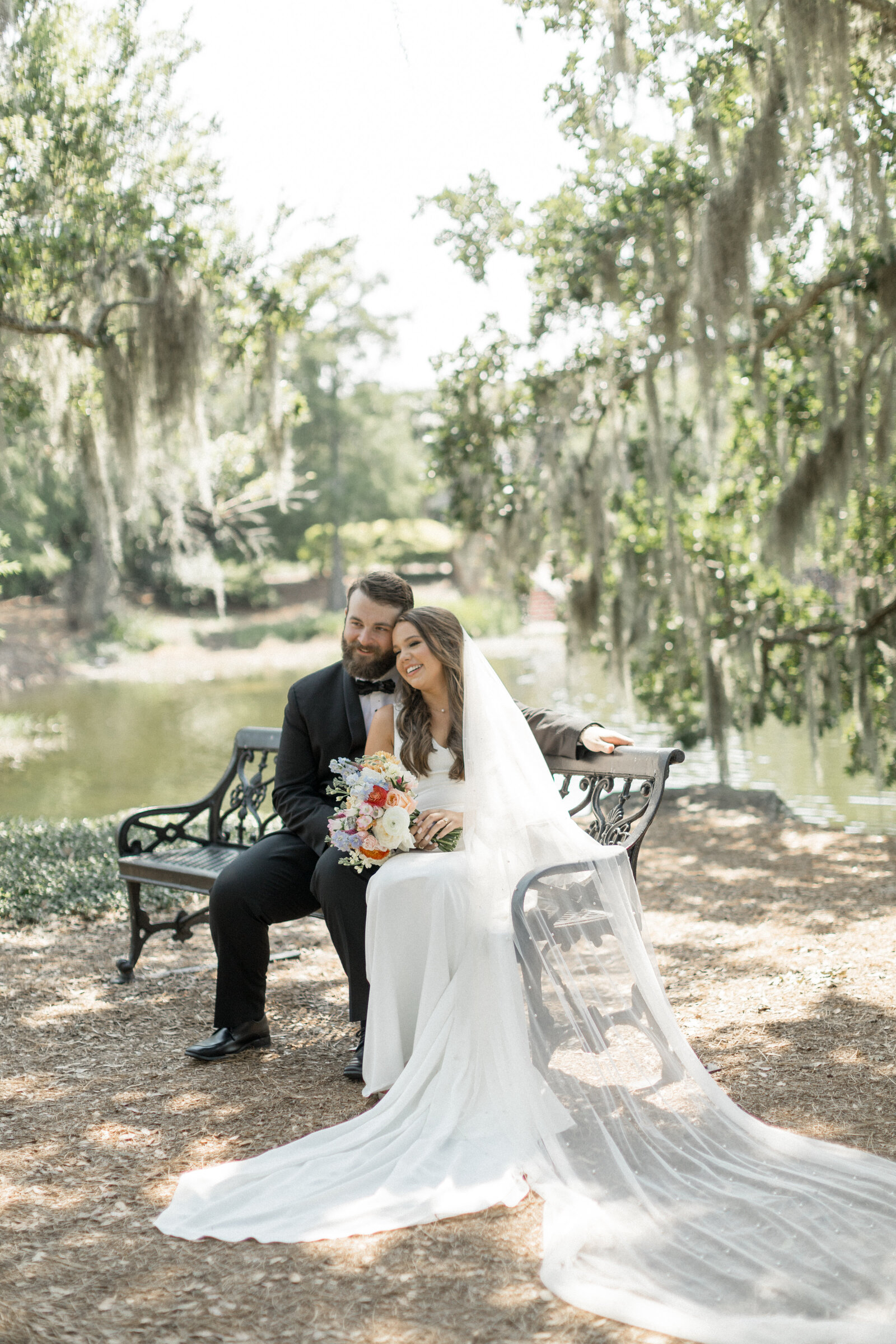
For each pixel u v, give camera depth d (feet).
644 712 36.83
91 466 28.76
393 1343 6.28
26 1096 10.18
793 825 24.13
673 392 25.49
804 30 18.66
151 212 25.13
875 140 20.31
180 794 34.35
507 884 9.71
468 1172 8.25
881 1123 9.00
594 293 26.37
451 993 9.55
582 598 29.30
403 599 11.76
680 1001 12.51
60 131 23.59
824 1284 6.63
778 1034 11.22
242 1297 6.78
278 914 11.32
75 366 27.86
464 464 31.35
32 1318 6.52
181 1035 11.90
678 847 22.11
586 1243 7.26
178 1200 7.98
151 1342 6.30
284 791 11.95
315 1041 11.71
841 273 24.43
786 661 30.01
